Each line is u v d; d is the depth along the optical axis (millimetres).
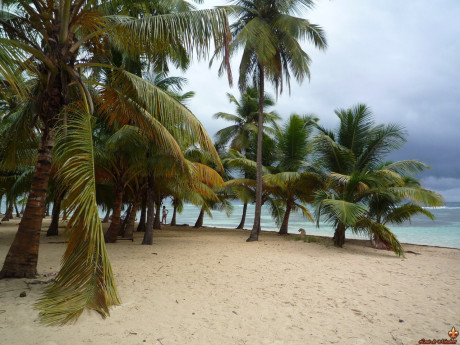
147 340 3127
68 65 5129
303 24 11516
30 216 5305
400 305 4570
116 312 3822
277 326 3658
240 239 13648
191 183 10859
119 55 9758
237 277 6066
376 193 10469
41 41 5562
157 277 5840
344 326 3711
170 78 11367
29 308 3801
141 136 8688
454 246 15570
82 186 3592
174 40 5410
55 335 3111
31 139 6969
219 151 21547
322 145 11945
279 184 13156
